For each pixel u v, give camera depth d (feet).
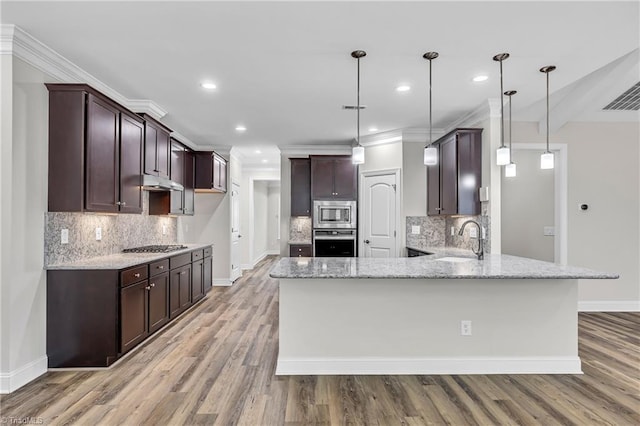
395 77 10.69
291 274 8.14
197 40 8.49
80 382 8.66
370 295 9.20
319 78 10.76
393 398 7.93
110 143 10.43
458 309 9.21
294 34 8.21
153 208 15.29
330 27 7.92
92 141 9.52
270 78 10.77
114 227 12.64
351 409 7.48
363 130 17.07
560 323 9.25
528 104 13.12
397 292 9.20
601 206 15.08
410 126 16.26
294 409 7.47
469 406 7.59
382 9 7.25
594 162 15.06
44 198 9.11
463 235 15.12
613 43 8.61
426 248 15.46
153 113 13.46
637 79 12.03
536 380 8.79
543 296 9.25
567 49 8.91
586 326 13.04
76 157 9.24
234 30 8.05
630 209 15.11
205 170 18.69
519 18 7.54
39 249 9.00
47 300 9.32
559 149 15.06
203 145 20.42
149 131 13.00
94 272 9.45
